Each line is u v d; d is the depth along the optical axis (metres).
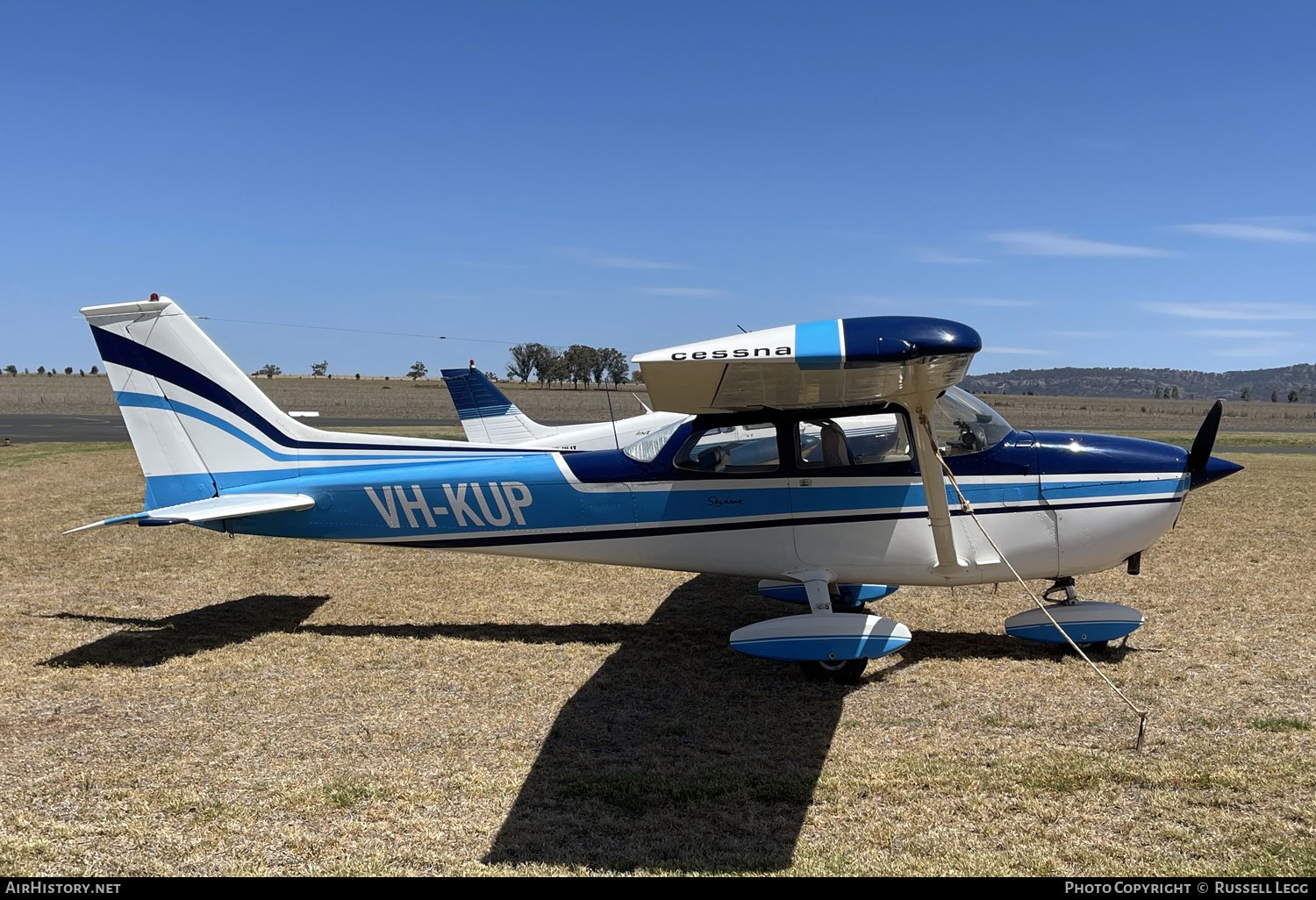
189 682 4.98
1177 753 3.82
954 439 5.39
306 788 3.61
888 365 3.88
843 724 4.33
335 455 6.40
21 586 7.38
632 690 4.87
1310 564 7.71
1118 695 4.18
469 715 4.48
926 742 4.05
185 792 3.57
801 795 3.52
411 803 3.48
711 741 4.11
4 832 3.24
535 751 4.00
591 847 3.13
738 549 5.58
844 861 3.01
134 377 6.16
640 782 3.66
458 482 5.93
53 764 3.85
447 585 7.46
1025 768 3.70
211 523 6.25
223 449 6.26
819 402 5.07
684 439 5.63
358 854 3.10
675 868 2.99
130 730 4.26
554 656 5.51
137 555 8.62
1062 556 5.39
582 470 5.75
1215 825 3.19
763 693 4.82
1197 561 7.86
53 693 4.79
